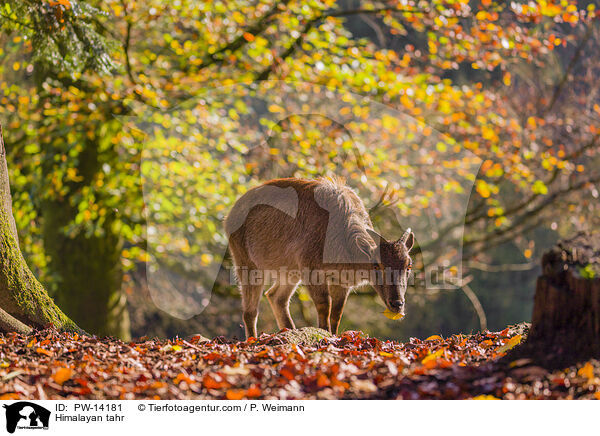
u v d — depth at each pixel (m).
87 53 10.31
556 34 16.89
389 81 14.25
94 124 13.51
